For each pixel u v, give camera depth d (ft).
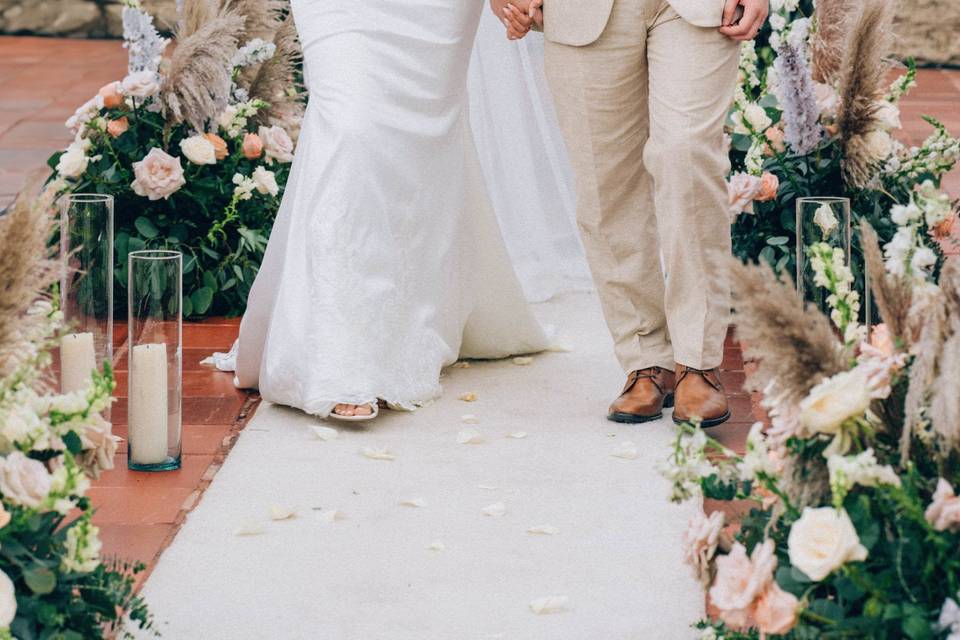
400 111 15.33
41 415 8.95
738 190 18.16
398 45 15.33
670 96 13.93
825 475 8.25
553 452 14.07
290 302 14.99
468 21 15.88
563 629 10.32
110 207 13.78
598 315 19.56
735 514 9.30
